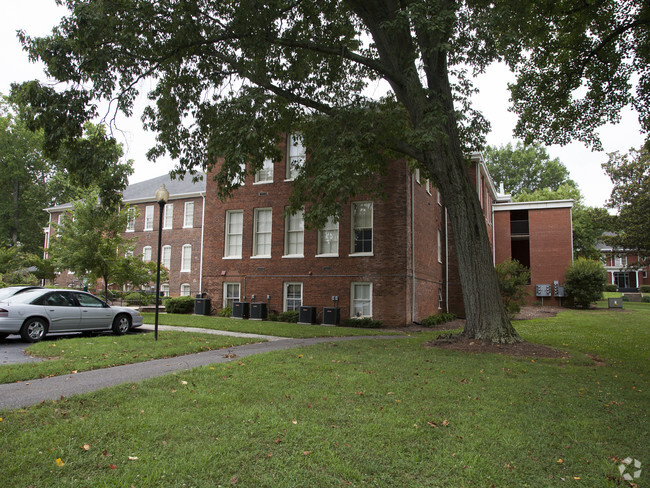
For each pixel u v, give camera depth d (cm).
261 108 1095
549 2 1236
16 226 4631
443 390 632
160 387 604
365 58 1146
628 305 3406
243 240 2111
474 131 1402
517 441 445
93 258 1891
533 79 1457
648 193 2998
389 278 1772
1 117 4294
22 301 1107
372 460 386
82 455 375
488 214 3164
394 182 1808
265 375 689
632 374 839
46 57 995
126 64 1088
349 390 611
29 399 542
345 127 1112
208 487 329
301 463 375
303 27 1244
